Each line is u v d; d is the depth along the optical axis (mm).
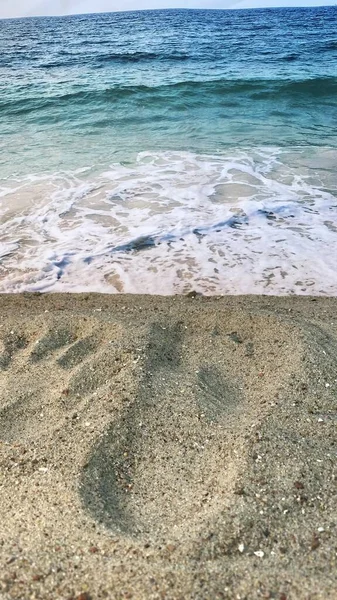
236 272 4656
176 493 2221
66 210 5992
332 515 2047
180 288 4426
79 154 8234
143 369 2994
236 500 2105
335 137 9156
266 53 21562
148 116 11078
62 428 2598
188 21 53406
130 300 4203
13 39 34250
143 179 6961
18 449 2469
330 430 2529
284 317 3570
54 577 1796
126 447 2484
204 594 1730
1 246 5219
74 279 4637
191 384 2910
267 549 1903
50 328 3537
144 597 1725
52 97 12578
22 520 2055
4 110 11883
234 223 5574
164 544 1919
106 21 62375
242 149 8398
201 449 2461
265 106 11984
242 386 2959
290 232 5348
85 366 3068
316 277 4543
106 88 13062
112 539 1944
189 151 8312
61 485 2229
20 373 3121
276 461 2320
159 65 18531
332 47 23438
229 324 3584
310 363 3027
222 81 13789
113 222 5676
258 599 1716
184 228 5477
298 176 7020
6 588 1763
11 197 6379
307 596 1725
